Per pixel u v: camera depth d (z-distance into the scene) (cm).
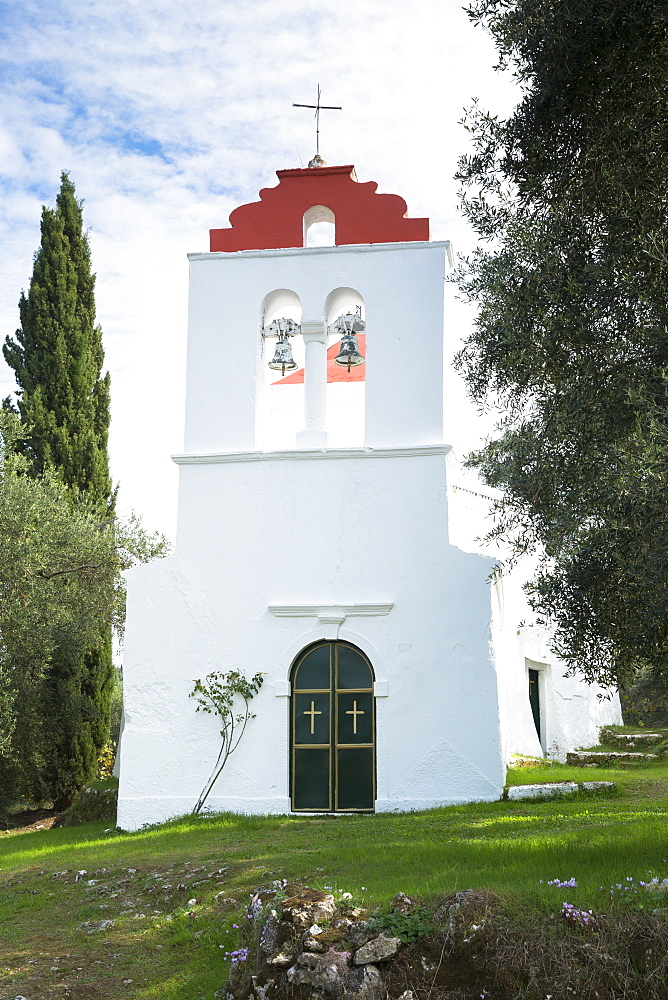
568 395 882
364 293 1595
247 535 1553
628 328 873
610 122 902
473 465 1028
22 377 2511
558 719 2006
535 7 905
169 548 2089
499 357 997
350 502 1538
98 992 786
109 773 2445
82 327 2569
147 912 963
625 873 763
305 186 1650
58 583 1956
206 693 1508
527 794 1399
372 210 1627
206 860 1095
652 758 1853
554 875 771
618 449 796
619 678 949
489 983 638
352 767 1463
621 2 844
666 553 782
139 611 1551
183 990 771
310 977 660
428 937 669
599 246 912
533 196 988
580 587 919
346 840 1146
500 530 1047
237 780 1478
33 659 1859
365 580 1511
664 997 610
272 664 1505
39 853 1333
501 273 980
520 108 988
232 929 855
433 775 1433
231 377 1608
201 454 1579
